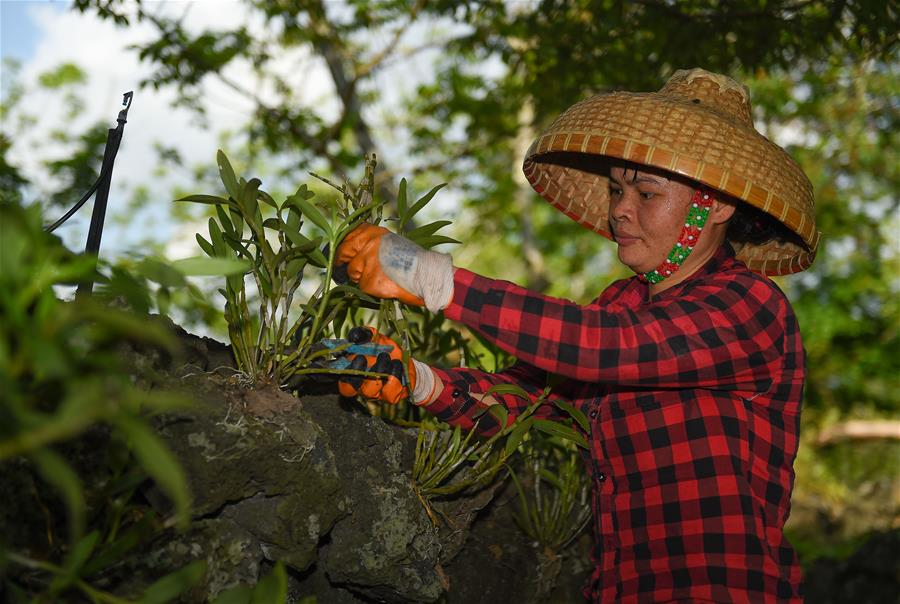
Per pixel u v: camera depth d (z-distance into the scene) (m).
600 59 5.07
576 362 1.37
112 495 1.19
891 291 11.13
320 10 7.33
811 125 8.84
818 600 5.58
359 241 1.43
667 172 1.59
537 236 14.45
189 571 1.07
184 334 1.44
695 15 4.33
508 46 6.41
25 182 6.51
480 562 2.12
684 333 1.41
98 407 0.80
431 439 1.78
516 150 10.02
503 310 1.37
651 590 1.53
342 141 8.51
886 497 9.80
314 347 1.49
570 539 2.20
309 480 1.40
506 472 1.97
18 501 1.14
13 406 0.76
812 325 10.83
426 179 9.75
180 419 1.26
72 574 1.01
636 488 1.57
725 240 1.77
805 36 4.10
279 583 1.11
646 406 1.57
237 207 1.47
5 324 0.81
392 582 1.59
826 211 10.24
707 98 1.68
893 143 9.02
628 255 1.65
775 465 1.55
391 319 1.70
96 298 1.10
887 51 3.77
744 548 1.48
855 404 11.38
